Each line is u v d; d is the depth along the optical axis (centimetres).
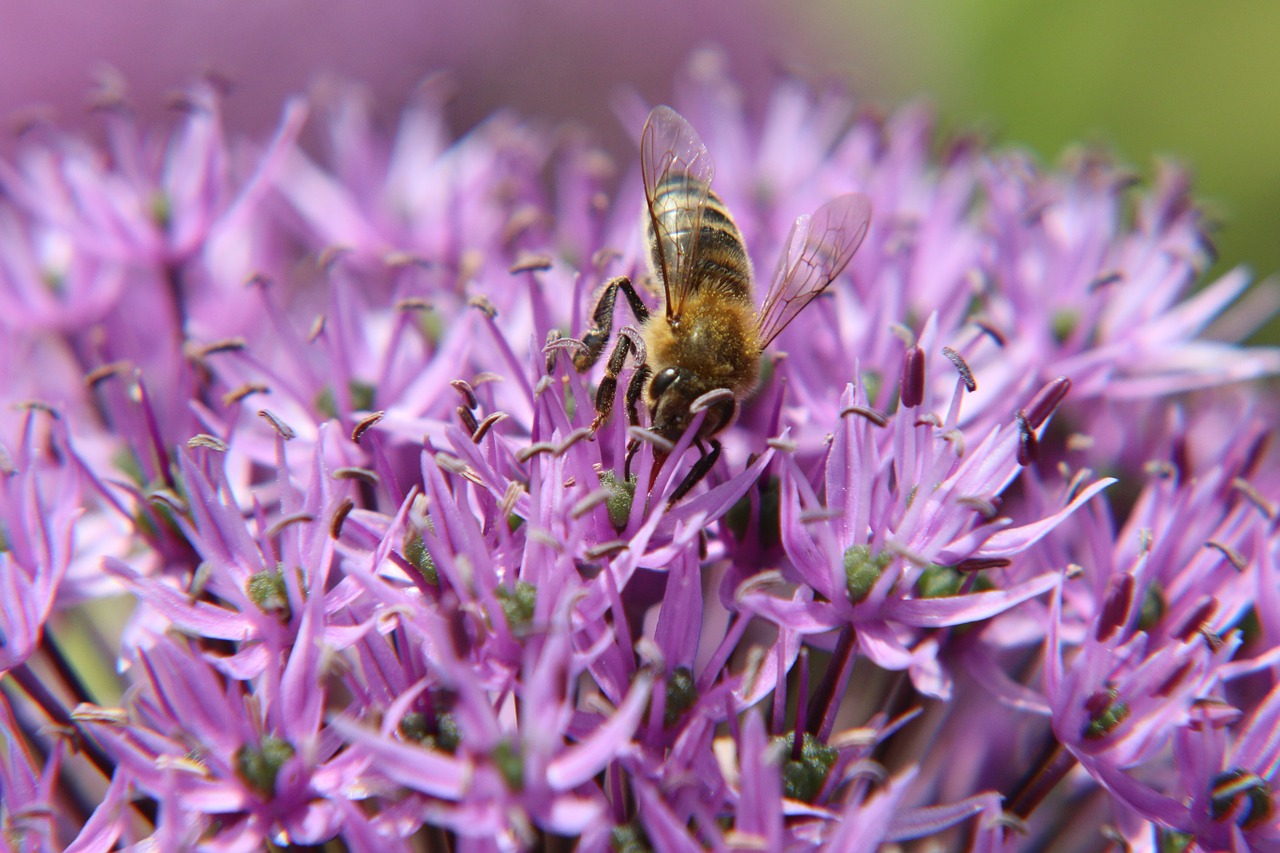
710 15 19
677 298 12
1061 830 12
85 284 14
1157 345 14
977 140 15
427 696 11
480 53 18
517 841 11
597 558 11
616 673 11
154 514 12
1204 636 12
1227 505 13
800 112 15
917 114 15
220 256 14
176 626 12
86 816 12
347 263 14
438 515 11
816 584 12
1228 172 19
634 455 12
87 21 18
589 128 18
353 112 15
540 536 11
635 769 11
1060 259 14
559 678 11
